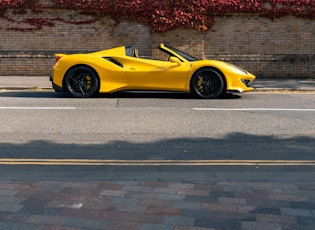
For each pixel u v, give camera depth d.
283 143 5.72
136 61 9.50
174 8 14.20
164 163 4.81
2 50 14.40
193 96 9.97
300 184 4.00
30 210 3.29
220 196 3.64
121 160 4.93
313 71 14.27
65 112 7.72
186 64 9.48
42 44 14.45
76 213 3.23
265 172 4.43
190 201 3.51
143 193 3.71
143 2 14.21
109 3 14.20
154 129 6.48
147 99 9.43
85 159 4.97
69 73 9.45
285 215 3.22
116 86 9.48
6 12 14.26
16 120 7.05
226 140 5.88
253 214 3.24
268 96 10.19
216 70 9.38
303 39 14.38
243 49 14.45
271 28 14.35
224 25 14.35
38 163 4.79
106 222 3.07
